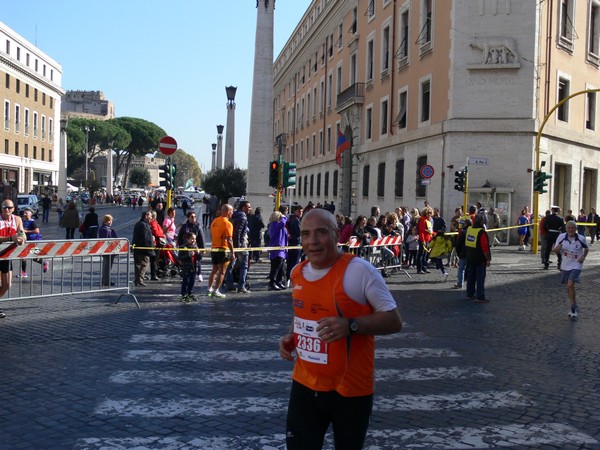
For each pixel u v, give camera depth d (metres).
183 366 7.23
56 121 78.19
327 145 49.78
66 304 11.55
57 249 11.01
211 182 52.88
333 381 3.23
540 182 23.81
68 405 5.80
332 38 48.56
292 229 15.37
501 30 26.19
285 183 19.53
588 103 31.91
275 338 8.79
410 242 18.11
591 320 10.77
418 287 14.78
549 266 19.62
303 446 3.31
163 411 5.65
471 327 9.97
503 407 5.93
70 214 25.14
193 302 11.99
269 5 25.06
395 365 7.48
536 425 5.44
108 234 14.81
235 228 13.70
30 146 69.25
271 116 25.42
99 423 5.34
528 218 25.23
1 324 9.59
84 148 102.06
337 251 3.33
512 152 26.22
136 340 8.55
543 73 26.89
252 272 17.33
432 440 5.05
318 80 53.34
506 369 7.37
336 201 45.78
